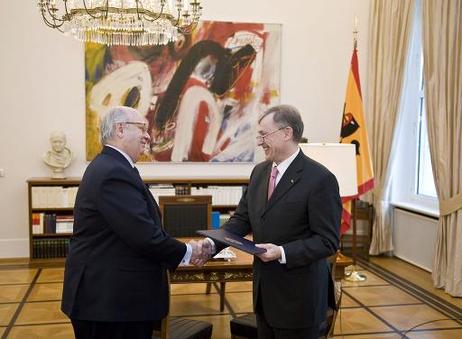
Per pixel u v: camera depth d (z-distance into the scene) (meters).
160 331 2.41
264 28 6.02
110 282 2.00
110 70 5.71
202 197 4.04
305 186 2.00
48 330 3.66
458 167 4.54
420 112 5.77
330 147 3.38
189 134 5.96
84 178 2.08
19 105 5.62
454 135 4.57
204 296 4.46
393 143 5.70
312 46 6.18
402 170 5.96
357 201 6.00
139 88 5.79
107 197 1.97
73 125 5.73
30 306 4.16
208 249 2.32
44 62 5.62
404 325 3.84
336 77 6.25
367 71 6.26
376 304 4.30
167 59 5.83
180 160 5.97
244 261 3.07
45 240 5.42
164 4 3.50
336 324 3.83
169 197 3.98
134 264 2.03
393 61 5.65
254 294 2.13
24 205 5.70
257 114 6.09
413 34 5.59
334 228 1.99
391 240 5.93
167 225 3.97
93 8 3.50
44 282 4.83
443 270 4.71
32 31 5.57
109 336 2.06
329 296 2.23
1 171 5.63
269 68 6.07
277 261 2.02
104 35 3.95
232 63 5.98
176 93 5.89
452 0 4.58
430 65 4.86
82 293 2.02
